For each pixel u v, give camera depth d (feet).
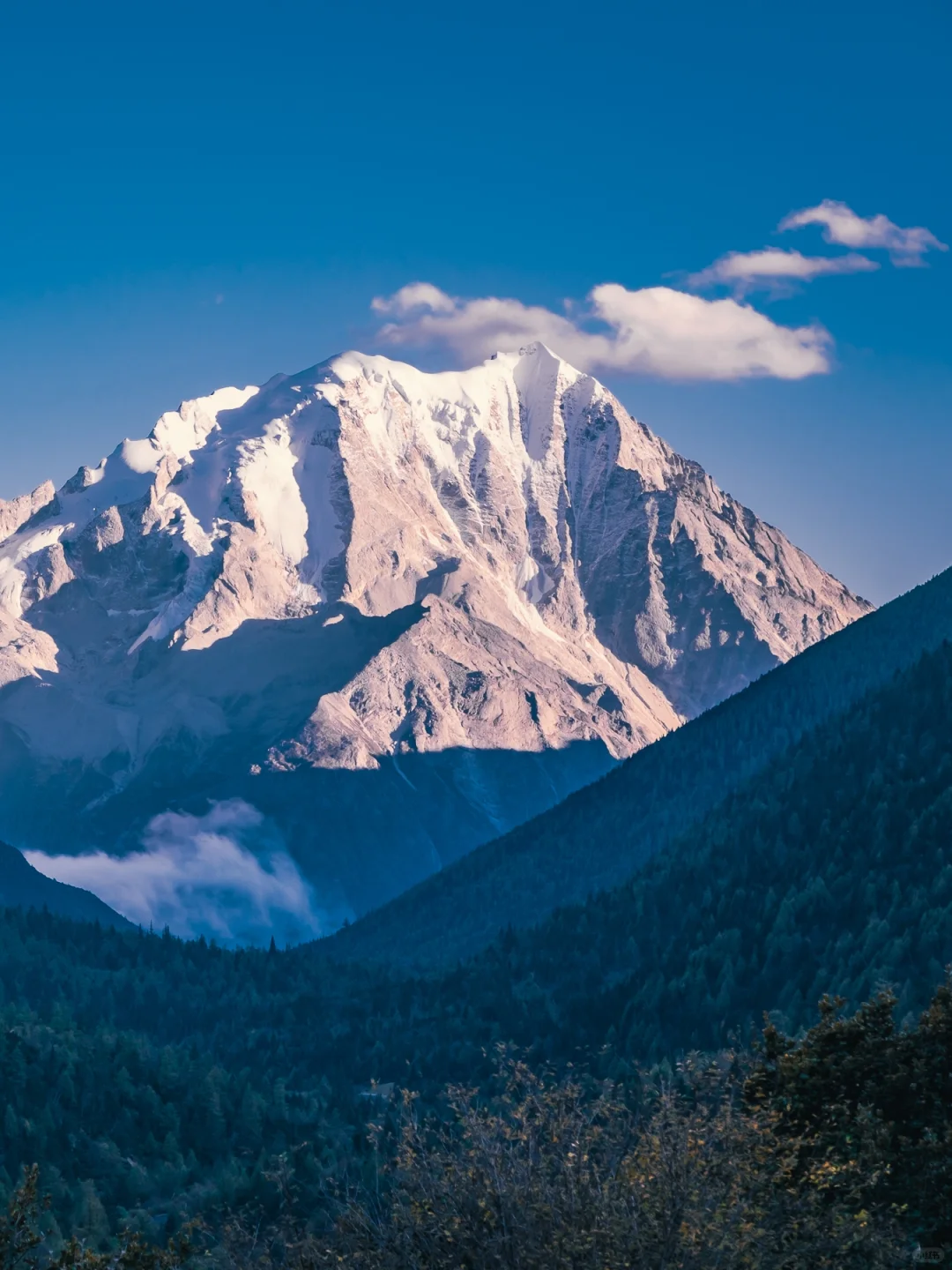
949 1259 391.24
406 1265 364.99
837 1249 358.84
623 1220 350.02
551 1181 369.91
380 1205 390.01
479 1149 374.02
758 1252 349.20
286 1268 388.37
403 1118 408.87
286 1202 409.08
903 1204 412.57
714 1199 356.59
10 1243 389.19
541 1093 399.65
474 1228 361.51
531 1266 351.25
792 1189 372.79
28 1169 402.11
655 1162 361.10
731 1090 425.28
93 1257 389.19
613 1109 391.04
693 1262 341.82
